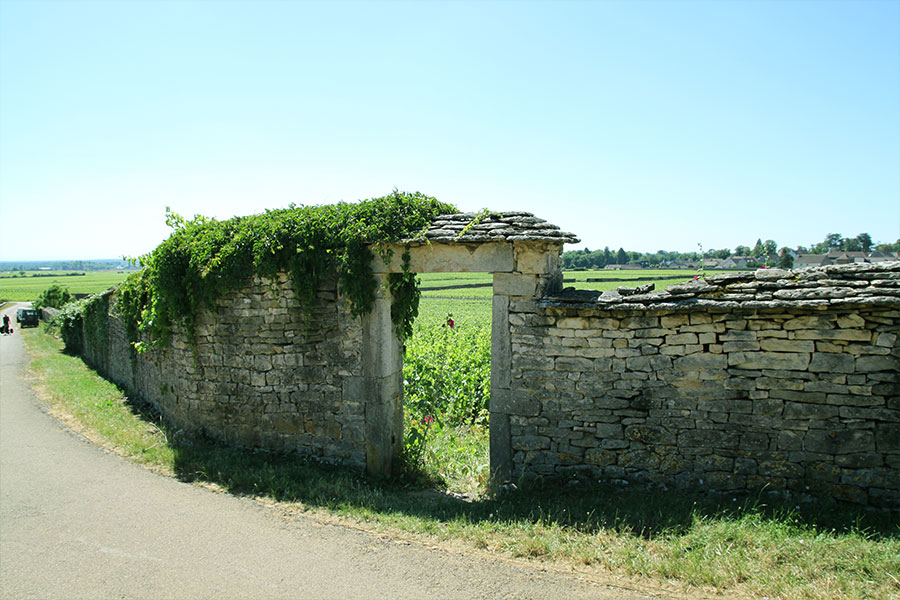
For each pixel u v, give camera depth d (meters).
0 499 6.67
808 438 5.77
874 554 4.54
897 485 5.47
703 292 6.01
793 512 5.42
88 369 17.91
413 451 8.23
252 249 7.88
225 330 8.47
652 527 5.29
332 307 7.68
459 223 7.00
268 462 7.88
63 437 9.52
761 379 5.89
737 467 6.03
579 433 6.62
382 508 6.20
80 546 5.39
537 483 6.77
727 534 5.00
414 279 8.27
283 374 8.09
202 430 8.89
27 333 32.00
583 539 5.09
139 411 11.34
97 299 16.97
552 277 6.87
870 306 5.43
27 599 4.46
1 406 12.19
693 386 6.14
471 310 32.19
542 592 4.36
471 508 6.16
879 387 5.49
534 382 6.75
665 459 6.30
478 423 10.34
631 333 6.34
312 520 5.90
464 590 4.44
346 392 7.70
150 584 4.66
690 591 4.26
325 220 7.53
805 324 5.70
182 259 8.84
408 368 11.92
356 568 4.85
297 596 4.44
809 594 4.06
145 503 6.47
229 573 4.82
